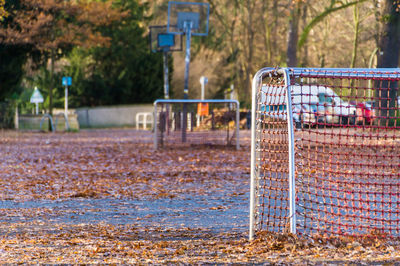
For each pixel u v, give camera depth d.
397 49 75.94
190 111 67.50
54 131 113.69
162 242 19.22
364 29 120.25
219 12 171.75
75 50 156.12
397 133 52.72
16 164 49.78
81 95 155.00
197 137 67.75
